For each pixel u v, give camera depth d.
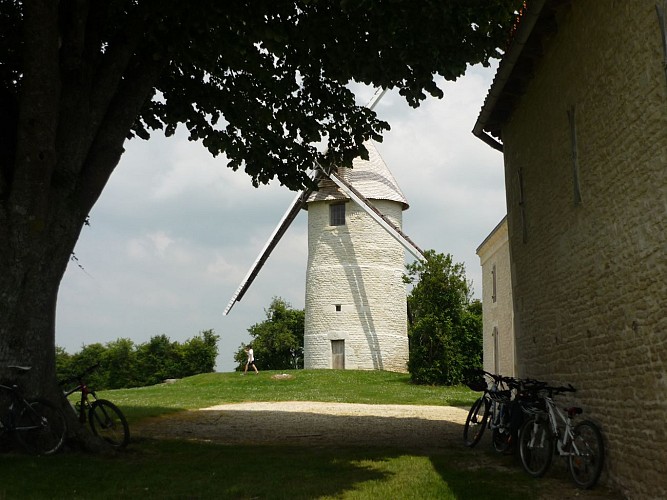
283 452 10.50
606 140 7.79
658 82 6.40
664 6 6.24
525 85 11.52
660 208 6.41
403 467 9.10
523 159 11.88
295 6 11.02
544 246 10.59
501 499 7.13
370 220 40.09
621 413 7.42
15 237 9.11
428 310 32.69
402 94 11.87
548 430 8.63
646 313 6.77
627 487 7.23
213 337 63.53
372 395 25.52
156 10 9.31
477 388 11.69
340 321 39.38
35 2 8.84
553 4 9.09
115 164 10.28
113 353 61.03
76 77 9.69
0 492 6.99
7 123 9.86
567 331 9.40
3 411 8.94
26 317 9.16
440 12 10.13
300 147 14.02
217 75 12.12
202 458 9.66
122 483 7.71
